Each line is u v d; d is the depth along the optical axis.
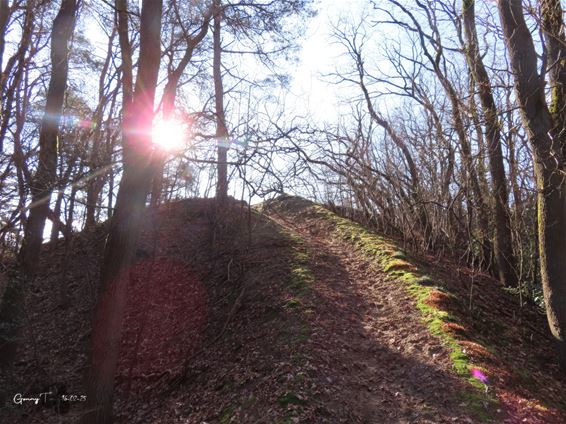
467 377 7.84
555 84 9.72
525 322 11.78
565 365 9.63
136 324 12.70
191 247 16.11
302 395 7.16
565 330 9.61
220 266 14.48
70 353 12.16
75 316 13.77
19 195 9.57
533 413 7.18
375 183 16.39
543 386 8.59
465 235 15.51
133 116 7.60
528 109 9.77
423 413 7.04
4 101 10.90
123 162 7.67
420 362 8.42
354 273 13.13
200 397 8.54
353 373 8.13
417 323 9.82
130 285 14.42
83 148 10.17
